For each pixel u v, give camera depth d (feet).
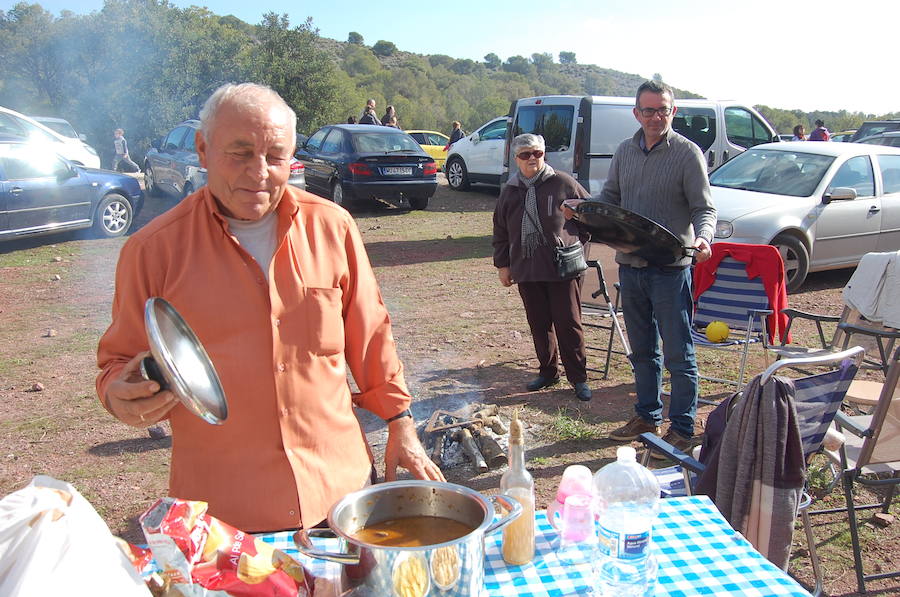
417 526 5.52
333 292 6.98
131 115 117.91
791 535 9.03
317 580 5.60
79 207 36.58
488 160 55.57
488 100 367.04
